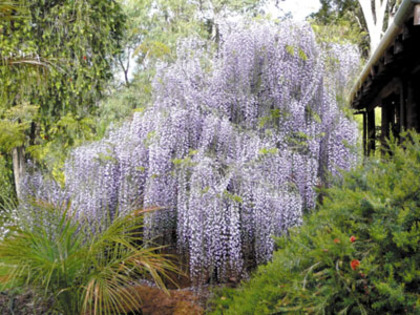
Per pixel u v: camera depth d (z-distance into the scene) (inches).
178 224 147.5
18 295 140.5
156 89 175.2
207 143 159.3
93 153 164.6
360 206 83.0
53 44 298.0
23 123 287.3
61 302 117.2
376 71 204.8
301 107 162.6
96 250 117.0
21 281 117.2
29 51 278.1
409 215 75.5
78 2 296.5
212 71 176.1
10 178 327.6
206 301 133.6
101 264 121.4
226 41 167.2
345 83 179.5
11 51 269.3
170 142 156.6
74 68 298.0
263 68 165.6
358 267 72.4
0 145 286.8
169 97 171.6
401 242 72.1
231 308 106.1
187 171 152.2
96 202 158.1
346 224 84.4
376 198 81.2
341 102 175.8
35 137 327.0
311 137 162.1
